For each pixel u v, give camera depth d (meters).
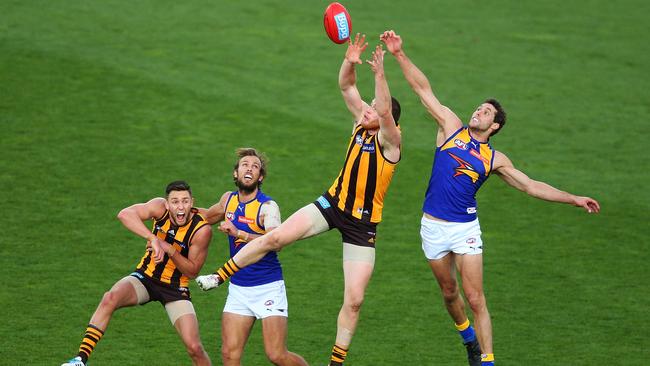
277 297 29.72
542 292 39.22
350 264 29.86
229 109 56.56
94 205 45.16
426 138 54.72
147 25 68.69
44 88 57.19
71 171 48.22
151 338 34.72
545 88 62.84
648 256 42.59
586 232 45.00
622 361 33.59
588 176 50.94
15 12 68.88
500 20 75.56
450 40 70.19
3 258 39.94
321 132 54.38
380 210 30.00
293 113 56.59
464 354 34.28
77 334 34.34
